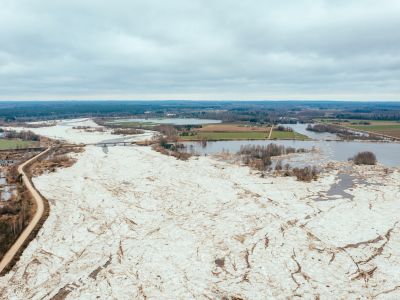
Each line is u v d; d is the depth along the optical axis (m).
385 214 86.44
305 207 91.81
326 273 60.84
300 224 80.81
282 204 94.44
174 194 103.31
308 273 60.91
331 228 78.50
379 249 68.81
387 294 54.94
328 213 87.50
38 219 83.31
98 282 58.38
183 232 77.00
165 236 75.19
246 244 71.38
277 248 69.50
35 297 54.69
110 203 95.69
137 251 68.62
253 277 59.72
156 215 87.25
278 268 62.44
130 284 57.78
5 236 74.12
